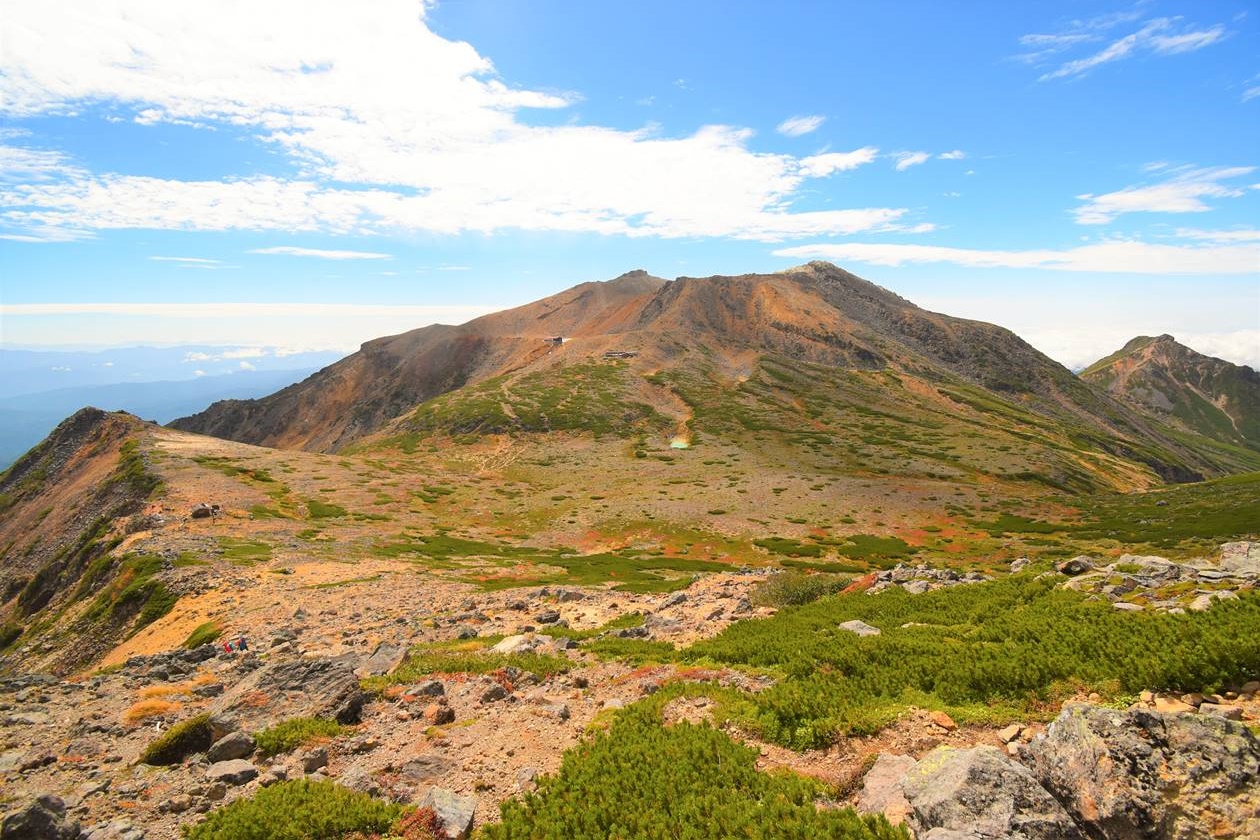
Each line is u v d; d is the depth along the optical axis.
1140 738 8.67
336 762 13.79
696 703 15.20
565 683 19.09
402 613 35.97
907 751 11.26
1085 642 13.77
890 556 75.62
